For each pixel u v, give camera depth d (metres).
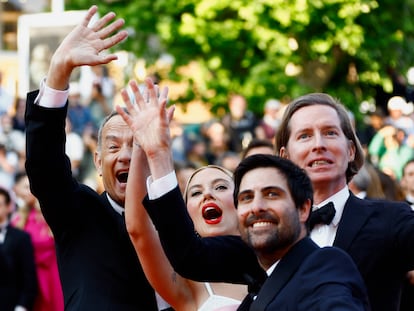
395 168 24.67
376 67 27.94
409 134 28.08
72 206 10.10
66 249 10.22
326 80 28.31
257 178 8.49
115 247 10.16
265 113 26.64
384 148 25.36
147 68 27.89
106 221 10.27
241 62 27.47
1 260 18.38
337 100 10.62
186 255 9.02
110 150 10.31
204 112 33.69
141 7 27.33
